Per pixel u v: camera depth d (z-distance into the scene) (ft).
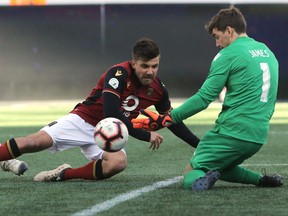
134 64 46.42
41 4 168.66
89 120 47.98
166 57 168.45
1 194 42.80
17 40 169.78
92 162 47.60
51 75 170.50
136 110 47.67
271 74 44.45
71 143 47.93
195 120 118.01
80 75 170.30
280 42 166.09
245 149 43.80
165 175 53.42
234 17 44.86
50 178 48.24
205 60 167.84
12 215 36.19
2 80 170.50
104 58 169.78
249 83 43.57
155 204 39.01
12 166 49.83
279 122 113.70
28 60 170.30
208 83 43.37
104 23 168.76
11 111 141.38
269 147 76.54
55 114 131.13
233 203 39.29
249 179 45.70
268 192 43.27
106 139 43.27
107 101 45.44
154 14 167.43
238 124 43.47
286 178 51.24
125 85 46.52
